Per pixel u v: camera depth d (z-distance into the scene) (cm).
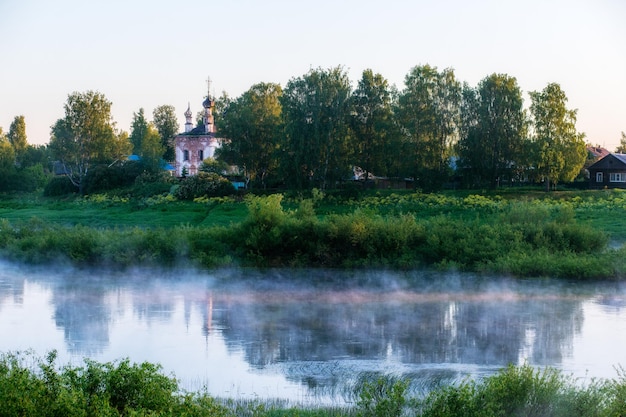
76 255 5672
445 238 5691
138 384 1898
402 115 9181
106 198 9719
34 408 1705
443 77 9444
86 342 3272
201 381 2686
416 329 3578
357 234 5712
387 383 2623
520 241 5675
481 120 9250
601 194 8675
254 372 2809
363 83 9200
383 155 9119
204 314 3906
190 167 12725
